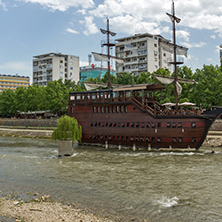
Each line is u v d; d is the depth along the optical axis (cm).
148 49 10550
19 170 3053
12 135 7531
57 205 1911
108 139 4744
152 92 4822
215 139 4575
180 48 4806
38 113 10781
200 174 2692
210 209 1805
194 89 6184
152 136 4200
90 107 5016
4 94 11744
